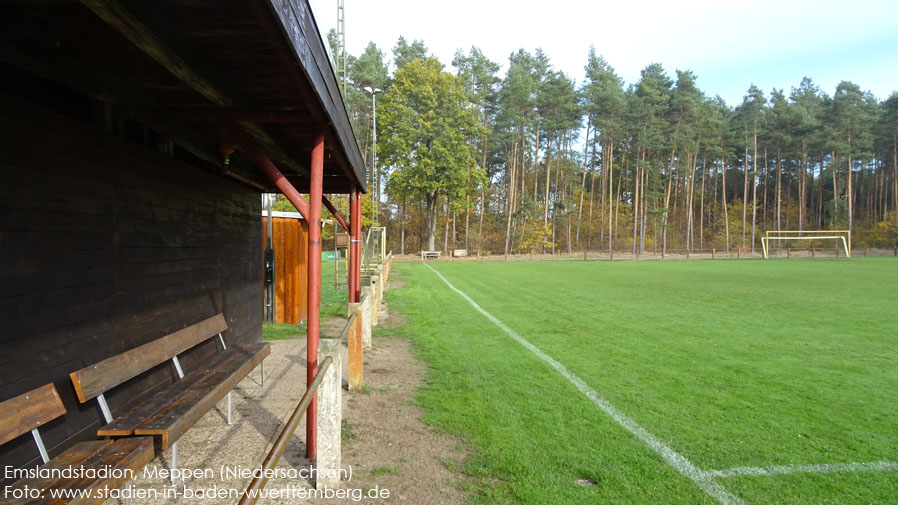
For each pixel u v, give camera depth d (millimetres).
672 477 3127
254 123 3312
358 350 5043
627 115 48688
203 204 4875
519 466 3273
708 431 3914
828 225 56531
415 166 38312
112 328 3234
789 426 4023
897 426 4035
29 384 2463
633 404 4582
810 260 38375
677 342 7520
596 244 55094
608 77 51438
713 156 54156
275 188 6777
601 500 2830
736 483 3053
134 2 1647
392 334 8219
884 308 11266
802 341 7574
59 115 2691
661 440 3727
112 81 2727
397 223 53938
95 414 3029
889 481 3092
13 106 2352
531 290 15625
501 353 6777
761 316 10125
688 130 49531
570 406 4520
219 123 3125
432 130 39438
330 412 2951
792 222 58812
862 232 53594
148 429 2662
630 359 6406
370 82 44188
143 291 3650
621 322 9406
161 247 3955
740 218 58906
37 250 2527
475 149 50000
